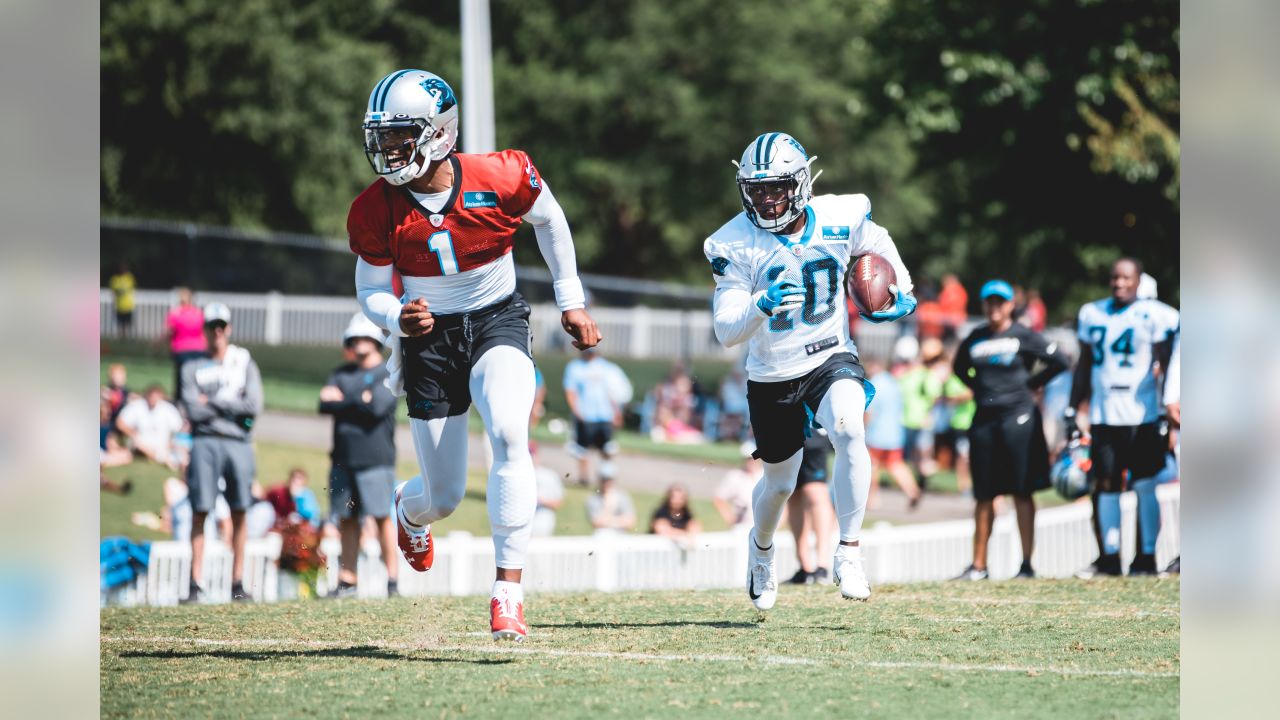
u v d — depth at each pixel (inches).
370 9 4975.4
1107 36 3080.7
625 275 6437.0
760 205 902.4
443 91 791.1
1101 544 1401.3
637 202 5905.5
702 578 1692.9
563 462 2751.0
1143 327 1375.5
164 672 776.9
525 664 794.2
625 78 5787.4
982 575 1416.1
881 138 5944.9
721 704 673.6
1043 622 964.0
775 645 860.0
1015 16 3166.8
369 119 780.0
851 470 901.2
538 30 5821.9
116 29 4173.2
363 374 1453.0
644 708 665.6
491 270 821.9
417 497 879.1
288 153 4569.4
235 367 1444.4
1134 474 1397.6
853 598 907.4
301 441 2770.7
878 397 2504.9
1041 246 3875.5
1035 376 1430.9
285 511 1723.7
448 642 888.3
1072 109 3142.2
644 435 3309.5
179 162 4557.1
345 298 4286.4
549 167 5826.8
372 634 932.6
